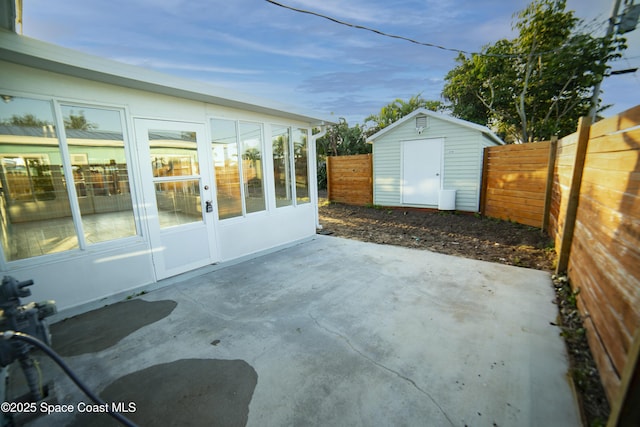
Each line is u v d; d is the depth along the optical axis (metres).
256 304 2.99
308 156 5.74
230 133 4.30
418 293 3.14
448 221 6.96
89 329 2.57
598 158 2.47
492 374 1.88
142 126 3.39
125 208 3.34
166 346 2.30
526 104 10.75
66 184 2.90
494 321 2.53
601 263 2.12
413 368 1.96
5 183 2.61
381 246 5.12
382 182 9.20
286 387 1.82
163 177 3.62
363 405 1.66
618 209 1.89
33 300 2.74
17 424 1.59
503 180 6.55
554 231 4.50
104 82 3.04
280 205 5.20
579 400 1.64
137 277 3.45
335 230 6.56
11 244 2.66
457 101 13.26
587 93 9.59
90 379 1.94
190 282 3.61
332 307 2.88
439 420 1.55
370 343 2.27
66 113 2.86
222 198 4.29
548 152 5.22
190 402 1.72
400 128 8.57
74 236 2.98
